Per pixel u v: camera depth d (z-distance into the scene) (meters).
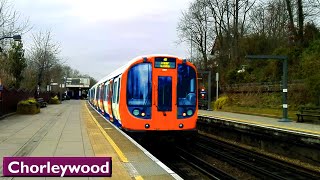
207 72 36.12
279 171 13.48
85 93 95.75
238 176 13.00
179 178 7.63
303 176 12.70
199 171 13.16
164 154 16.39
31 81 45.62
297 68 30.86
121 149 11.03
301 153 15.64
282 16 47.03
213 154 16.83
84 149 11.03
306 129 17.17
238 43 47.50
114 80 18.05
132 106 14.15
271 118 24.45
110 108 19.81
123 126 14.37
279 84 30.61
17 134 15.03
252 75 38.97
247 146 19.88
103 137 13.85
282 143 16.94
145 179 7.53
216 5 50.22
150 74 14.31
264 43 44.97
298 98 26.66
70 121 21.89
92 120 22.52
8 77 32.91
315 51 29.11
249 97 33.72
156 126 14.14
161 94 14.30
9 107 27.34
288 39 38.25
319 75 24.61
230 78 42.62
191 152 17.62
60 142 12.56
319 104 23.95
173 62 14.49
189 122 14.46
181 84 14.51
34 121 21.95
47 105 48.91
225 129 22.75
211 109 36.59
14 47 40.78
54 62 51.03
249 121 21.84
